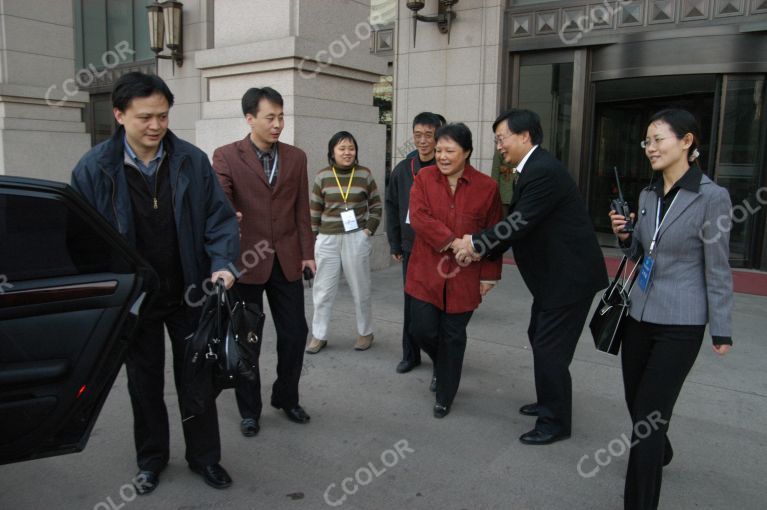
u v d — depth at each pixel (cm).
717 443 331
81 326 234
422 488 287
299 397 387
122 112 250
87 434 234
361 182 462
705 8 709
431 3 862
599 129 859
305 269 352
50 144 988
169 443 309
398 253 457
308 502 275
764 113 709
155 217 267
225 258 275
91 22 1305
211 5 1027
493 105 832
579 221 318
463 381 415
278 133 331
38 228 227
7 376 222
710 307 246
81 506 269
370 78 689
